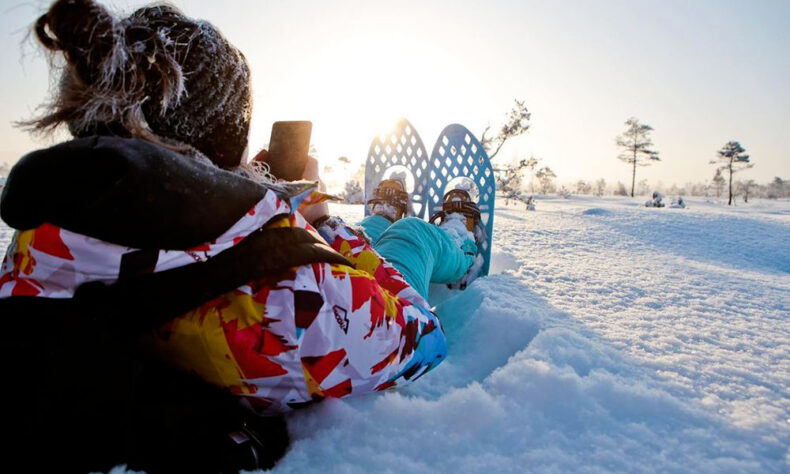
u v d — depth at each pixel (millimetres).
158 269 640
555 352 1293
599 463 860
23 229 579
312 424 960
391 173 3326
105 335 604
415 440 917
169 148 662
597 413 1016
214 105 711
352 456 865
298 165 1030
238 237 709
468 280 2541
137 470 660
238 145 779
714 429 982
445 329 1761
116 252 601
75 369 567
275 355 747
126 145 594
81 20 578
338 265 828
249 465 768
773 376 1248
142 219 593
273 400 814
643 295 2100
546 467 839
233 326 717
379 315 865
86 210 566
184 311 680
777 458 891
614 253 3516
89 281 604
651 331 1580
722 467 853
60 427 565
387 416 976
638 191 80375
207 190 649
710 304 1987
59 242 574
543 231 4707
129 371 627
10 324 551
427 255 1634
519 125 14141
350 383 863
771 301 2094
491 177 3223
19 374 542
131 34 625
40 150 586
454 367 1366
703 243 4391
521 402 1051
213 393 782
